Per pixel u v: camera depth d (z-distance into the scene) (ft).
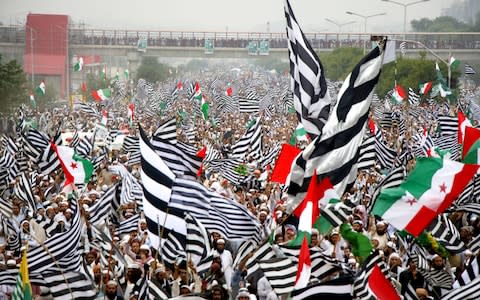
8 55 517.96
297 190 53.78
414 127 185.98
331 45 491.72
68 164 81.25
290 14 62.59
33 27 504.84
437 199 50.08
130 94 367.04
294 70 63.21
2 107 277.64
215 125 188.34
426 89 233.96
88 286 49.47
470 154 72.23
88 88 447.01
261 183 102.37
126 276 57.72
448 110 210.79
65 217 76.13
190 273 57.36
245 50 474.08
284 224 58.85
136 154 109.91
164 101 265.34
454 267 60.03
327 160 53.52
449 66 229.04
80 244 61.72
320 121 63.10
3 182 105.70
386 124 172.76
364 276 42.96
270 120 219.82
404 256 64.34
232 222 59.36
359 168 84.58
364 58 53.98
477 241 61.05
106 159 117.29
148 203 57.06
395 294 43.01
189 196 57.77
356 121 53.83
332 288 42.78
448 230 60.03
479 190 73.77
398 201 50.72
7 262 60.75
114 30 499.51
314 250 49.96
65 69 504.84
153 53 488.02
